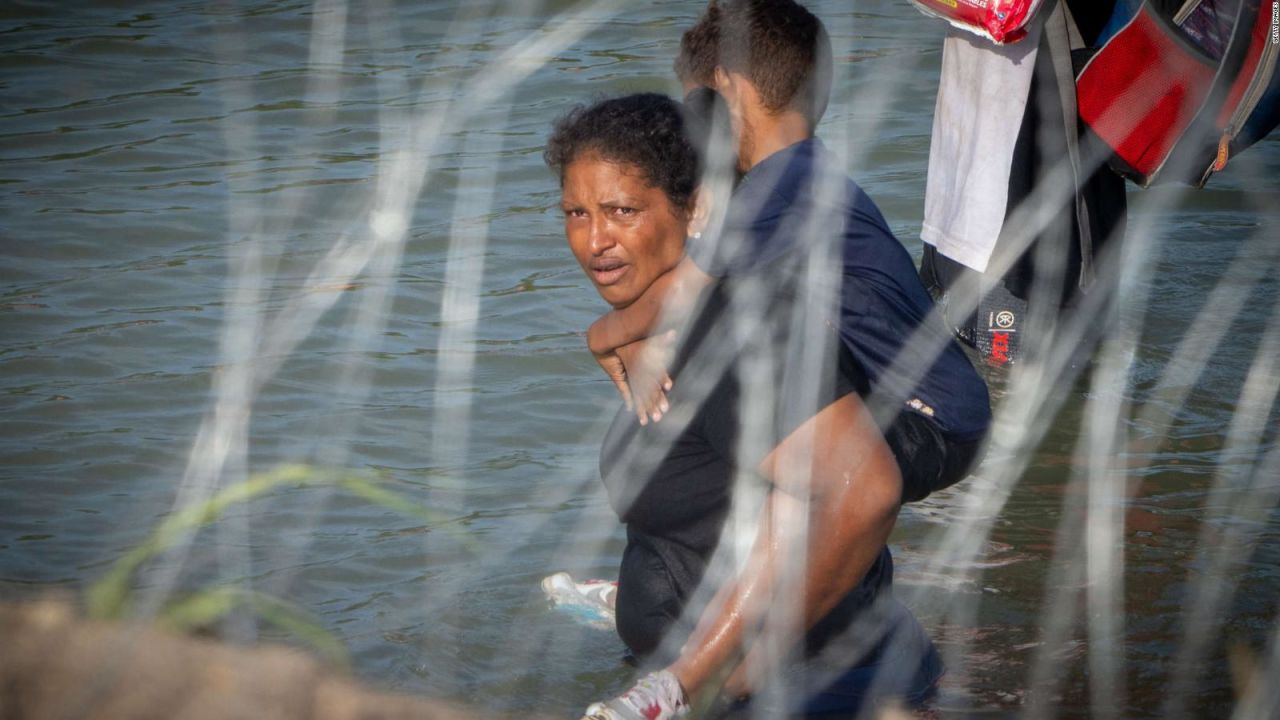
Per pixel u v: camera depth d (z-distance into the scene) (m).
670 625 11.51
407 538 14.70
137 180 26.05
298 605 13.20
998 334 20.08
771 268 10.85
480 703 11.62
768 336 10.50
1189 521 15.49
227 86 30.92
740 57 11.98
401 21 34.81
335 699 8.43
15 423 17.12
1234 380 19.09
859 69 29.78
